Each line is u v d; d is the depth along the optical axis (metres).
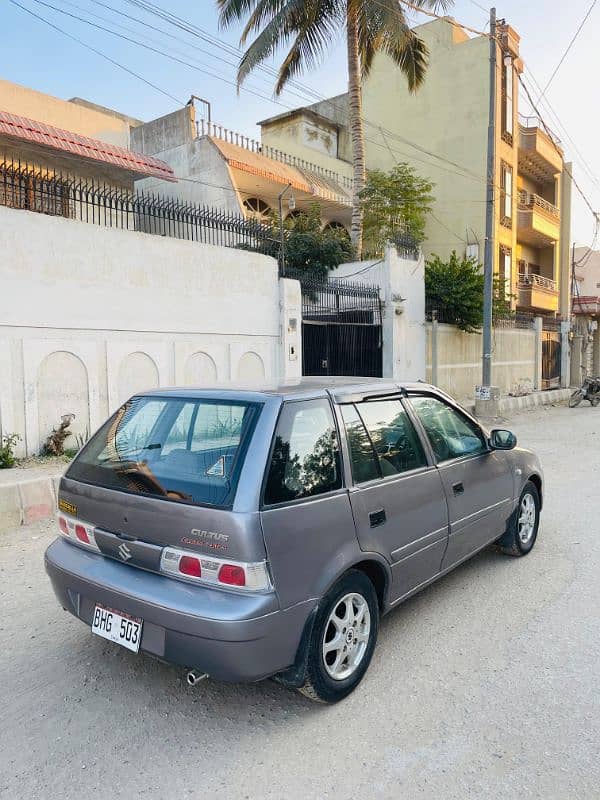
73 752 2.69
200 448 2.98
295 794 2.43
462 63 23.98
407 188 18.88
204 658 2.58
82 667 3.41
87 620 3.07
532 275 27.47
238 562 2.56
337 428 3.24
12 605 4.25
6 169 8.37
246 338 11.27
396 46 16.42
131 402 3.60
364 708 3.01
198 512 2.67
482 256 23.80
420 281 16.16
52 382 8.36
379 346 15.04
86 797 2.42
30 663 3.45
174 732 2.83
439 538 3.81
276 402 3.00
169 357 9.92
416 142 25.17
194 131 18.25
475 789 2.45
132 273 9.30
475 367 19.03
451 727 2.85
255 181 18.41
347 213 22.09
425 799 2.40
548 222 28.03
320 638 2.87
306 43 16.75
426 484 3.71
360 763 2.61
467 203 24.09
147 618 2.73
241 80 16.66
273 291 11.81
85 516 3.18
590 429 14.23
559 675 3.30
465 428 4.43
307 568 2.79
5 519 6.16
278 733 2.82
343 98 27.42
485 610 4.12
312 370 13.69
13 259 7.84
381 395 3.69
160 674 3.34
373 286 15.20
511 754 2.66
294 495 2.82
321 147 25.52
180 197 18.31
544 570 4.87
